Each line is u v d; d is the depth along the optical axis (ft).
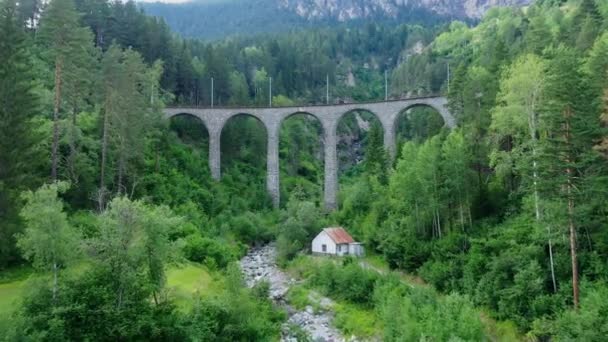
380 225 192.24
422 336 92.43
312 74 564.71
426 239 161.07
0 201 121.49
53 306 79.10
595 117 103.81
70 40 158.51
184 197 231.50
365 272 146.41
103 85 191.72
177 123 305.73
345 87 604.08
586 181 96.53
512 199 147.13
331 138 274.16
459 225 152.56
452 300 108.27
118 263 84.58
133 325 81.76
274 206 280.51
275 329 119.85
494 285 115.75
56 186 85.81
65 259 82.69
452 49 546.67
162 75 334.65
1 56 134.92
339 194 266.98
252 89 470.39
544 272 109.60
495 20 559.79
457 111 211.41
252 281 171.73
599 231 107.86
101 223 87.51
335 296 146.72
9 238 121.90
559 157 100.37
